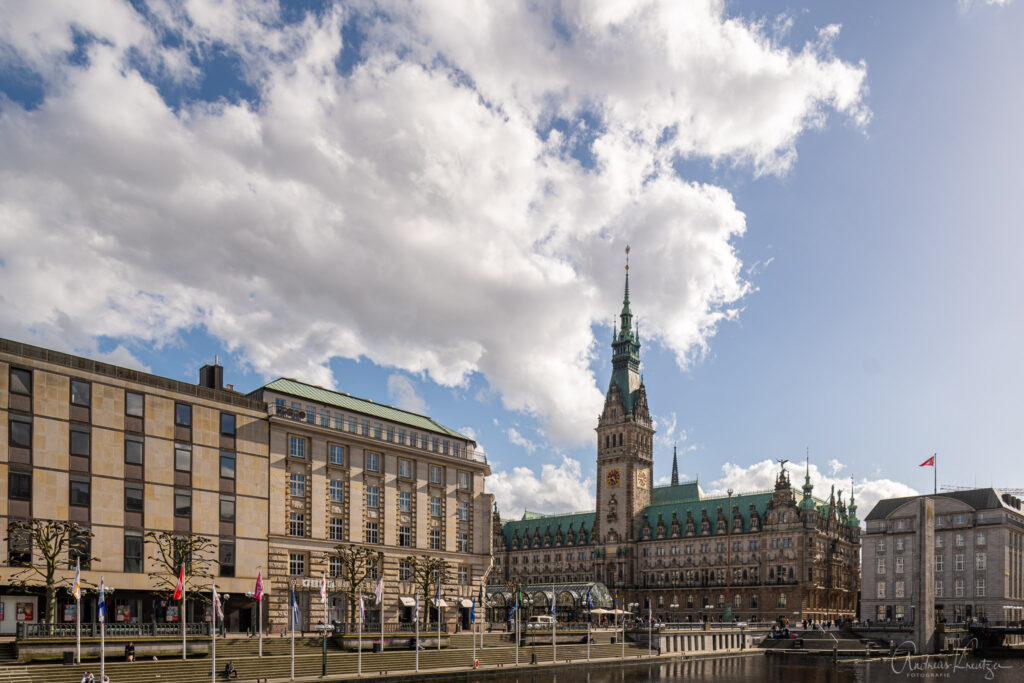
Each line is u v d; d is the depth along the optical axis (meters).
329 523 110.50
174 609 91.75
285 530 104.69
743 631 155.88
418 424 128.75
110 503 87.44
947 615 186.88
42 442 82.94
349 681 80.31
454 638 114.12
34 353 83.69
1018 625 165.75
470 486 134.38
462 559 130.00
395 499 120.38
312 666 86.25
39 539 75.31
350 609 103.06
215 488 97.69
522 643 120.44
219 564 96.69
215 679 73.12
